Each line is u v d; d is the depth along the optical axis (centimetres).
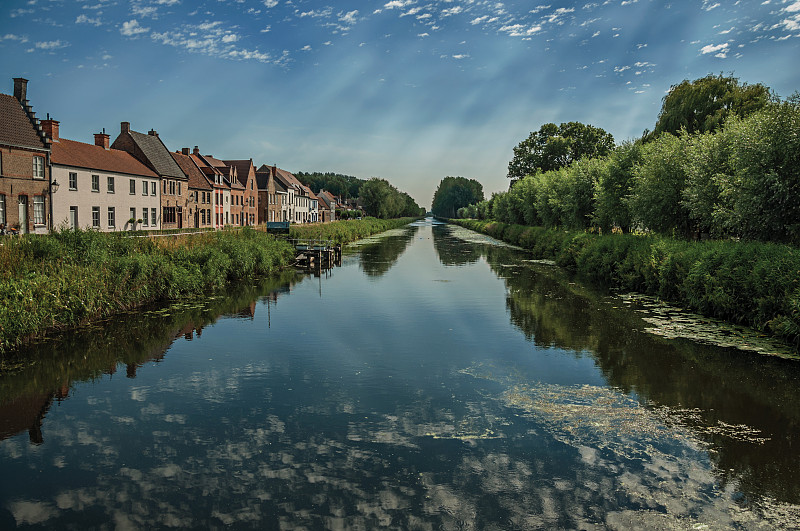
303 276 2583
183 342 1241
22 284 1249
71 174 3359
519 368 1020
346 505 543
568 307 1673
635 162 2791
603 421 755
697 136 2288
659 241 1983
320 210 11025
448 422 757
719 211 1698
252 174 6700
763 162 1514
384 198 11625
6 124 2888
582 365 1033
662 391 877
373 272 2777
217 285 2091
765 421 750
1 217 2809
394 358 1102
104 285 1502
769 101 1667
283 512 532
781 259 1239
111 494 570
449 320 1491
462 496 559
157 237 2252
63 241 1722
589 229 3516
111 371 1018
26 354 1130
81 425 759
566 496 556
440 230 10112
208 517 525
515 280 2408
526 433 715
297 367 1042
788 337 1151
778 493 557
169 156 4866
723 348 1142
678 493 559
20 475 612
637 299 1822
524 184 5316
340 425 750
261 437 712
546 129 7375
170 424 759
